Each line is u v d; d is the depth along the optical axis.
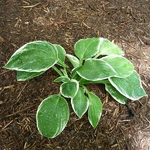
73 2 0.59
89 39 0.48
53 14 0.56
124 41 0.54
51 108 0.41
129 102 0.46
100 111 0.42
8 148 0.40
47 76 0.46
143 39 0.54
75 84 0.43
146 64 0.51
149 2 0.62
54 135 0.39
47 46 0.45
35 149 0.40
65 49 0.50
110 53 0.48
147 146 0.42
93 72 0.41
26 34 0.52
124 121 0.44
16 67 0.42
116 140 0.42
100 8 0.59
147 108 0.46
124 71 0.44
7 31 0.52
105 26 0.55
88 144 0.41
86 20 0.56
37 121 0.40
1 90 0.44
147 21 0.58
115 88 0.45
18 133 0.41
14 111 0.43
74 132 0.42
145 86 0.48
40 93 0.44
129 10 0.60
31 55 0.43
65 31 0.53
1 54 0.48
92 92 0.46
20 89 0.45
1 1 0.57
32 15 0.55
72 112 0.43
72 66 0.48
